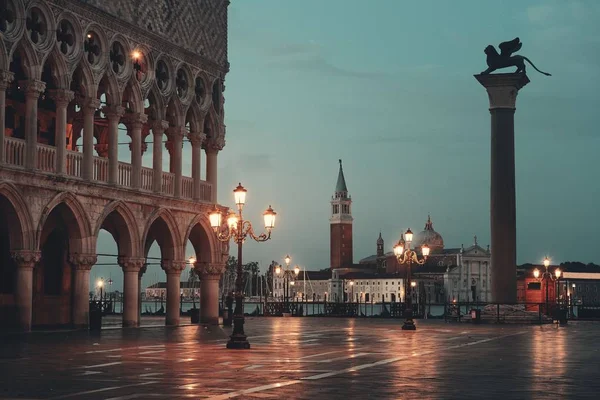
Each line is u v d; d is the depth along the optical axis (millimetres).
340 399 19781
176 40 56531
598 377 25016
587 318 82562
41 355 31688
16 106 50000
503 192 68812
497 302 69125
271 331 52531
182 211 56781
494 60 69938
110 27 50281
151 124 55125
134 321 52406
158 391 21078
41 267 53750
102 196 49094
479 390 21672
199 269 60375
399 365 28703
